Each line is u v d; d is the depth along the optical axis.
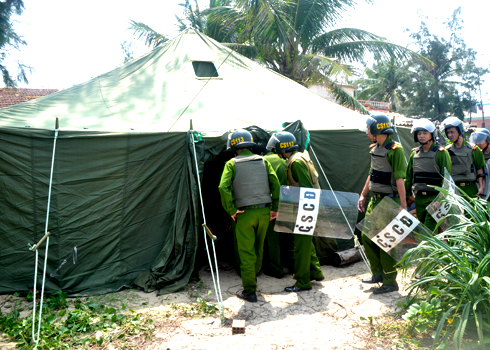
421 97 36.00
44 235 4.21
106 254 4.79
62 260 4.60
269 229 5.13
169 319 3.98
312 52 15.30
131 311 4.07
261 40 13.64
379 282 4.72
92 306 4.20
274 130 5.55
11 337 3.56
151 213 5.01
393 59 14.76
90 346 3.46
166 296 4.59
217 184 6.67
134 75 6.90
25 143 4.49
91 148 4.70
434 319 3.51
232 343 3.47
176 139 5.00
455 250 3.49
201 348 3.39
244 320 3.81
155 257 5.05
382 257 4.47
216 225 6.46
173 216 5.12
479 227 3.54
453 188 4.34
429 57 36.56
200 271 5.44
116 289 4.75
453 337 3.10
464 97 36.28
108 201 4.78
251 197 4.26
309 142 5.70
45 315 4.02
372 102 31.31
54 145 4.52
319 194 4.44
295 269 4.68
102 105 5.79
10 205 4.48
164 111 5.72
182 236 4.92
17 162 4.47
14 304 4.30
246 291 4.40
